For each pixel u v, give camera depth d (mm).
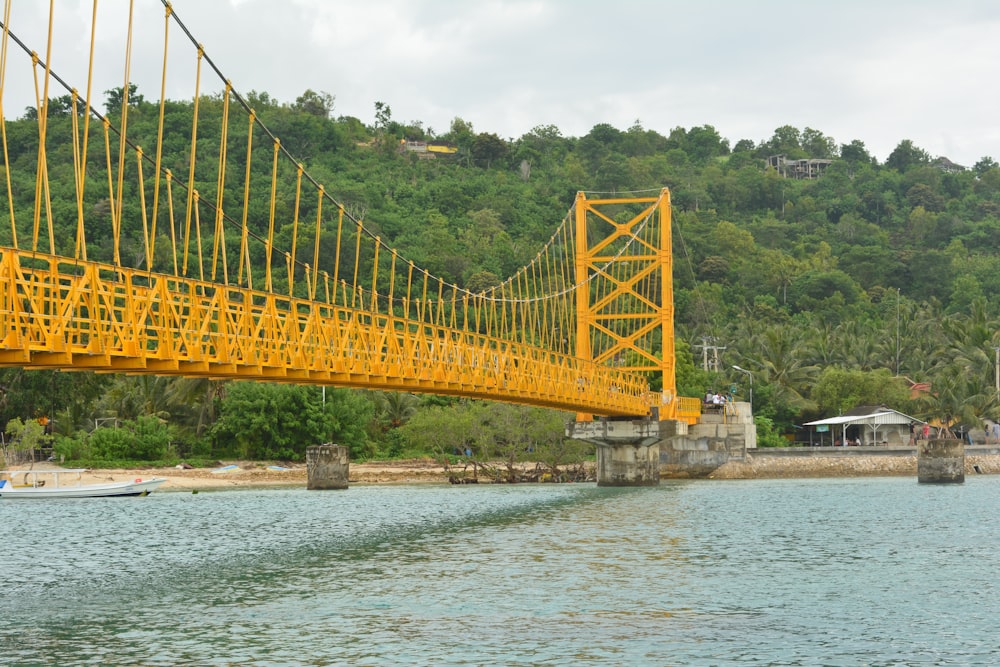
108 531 70062
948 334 179500
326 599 42594
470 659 33188
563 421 122625
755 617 39094
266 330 49656
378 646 34750
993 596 43156
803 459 132125
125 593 44812
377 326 59562
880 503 87688
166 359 42625
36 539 65625
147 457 124250
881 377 156000
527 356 80000
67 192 170750
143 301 42094
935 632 36938
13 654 34031
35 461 120375
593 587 44875
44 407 116562
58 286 38000
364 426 133500
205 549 59656
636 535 63719
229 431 128250
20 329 36844
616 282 110062
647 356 110688
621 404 101375
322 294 160375
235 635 36375
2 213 160500
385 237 191375
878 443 146625
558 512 80312
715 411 134750
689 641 35469
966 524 70125
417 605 41156
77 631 37188
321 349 53469
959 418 151125
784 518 74438
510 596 42875
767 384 157500
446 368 65938
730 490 105500
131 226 163750
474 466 122438
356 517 78312
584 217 110688
